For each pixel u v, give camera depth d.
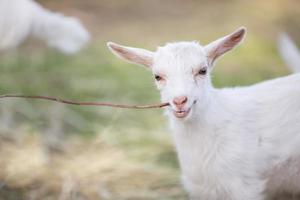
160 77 6.52
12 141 9.48
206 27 14.41
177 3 16.00
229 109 6.97
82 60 12.43
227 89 7.30
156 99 10.91
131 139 9.77
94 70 12.03
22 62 12.09
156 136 9.84
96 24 14.38
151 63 6.85
